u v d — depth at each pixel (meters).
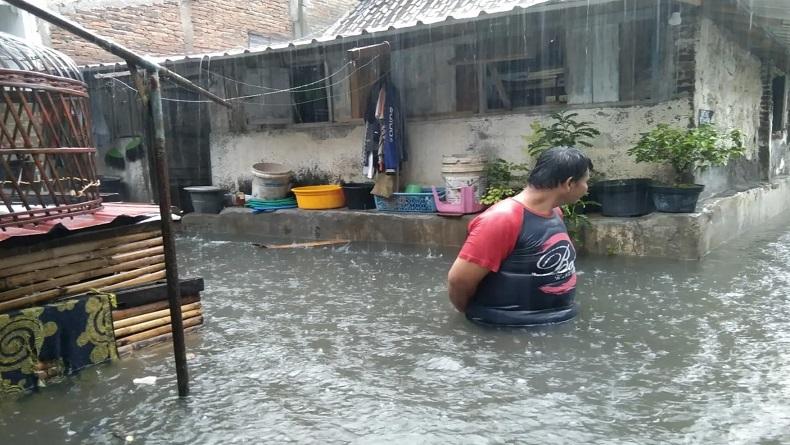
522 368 3.39
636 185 6.28
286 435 2.70
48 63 3.65
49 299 3.39
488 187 7.49
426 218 7.58
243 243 8.36
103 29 10.77
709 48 6.93
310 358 3.65
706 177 7.29
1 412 3.00
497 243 3.96
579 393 3.04
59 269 3.44
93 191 4.00
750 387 3.04
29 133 3.44
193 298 4.20
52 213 3.52
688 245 5.92
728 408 2.82
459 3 10.25
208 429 2.78
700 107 6.75
